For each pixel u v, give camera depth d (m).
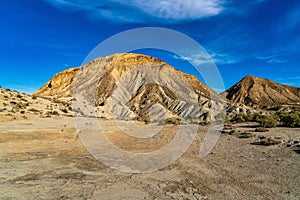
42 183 8.55
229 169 10.18
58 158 12.64
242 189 7.76
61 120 29.56
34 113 31.61
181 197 7.26
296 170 9.46
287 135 18.44
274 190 7.53
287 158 11.50
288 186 7.80
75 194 7.53
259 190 7.60
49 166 10.95
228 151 14.19
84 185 8.38
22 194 7.50
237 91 199.75
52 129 23.38
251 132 21.84
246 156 12.54
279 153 12.71
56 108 37.78
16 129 21.88
